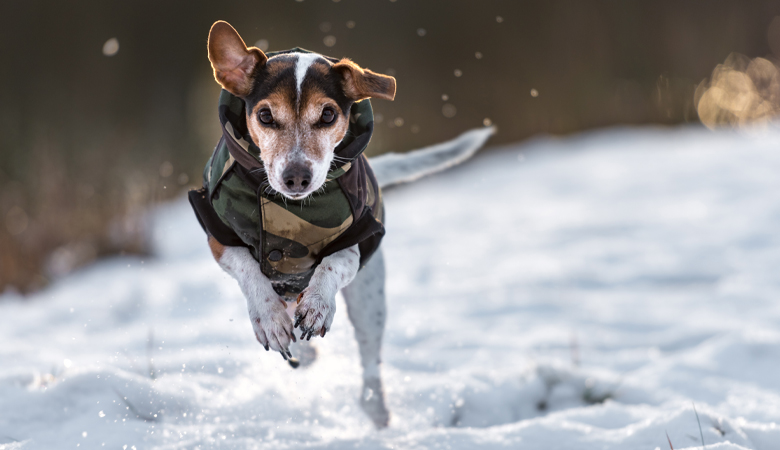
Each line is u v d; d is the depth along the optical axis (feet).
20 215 32.17
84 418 11.68
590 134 50.29
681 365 15.61
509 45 52.70
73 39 52.29
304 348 13.58
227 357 15.25
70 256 29.37
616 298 21.67
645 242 27.27
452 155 14.43
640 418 12.42
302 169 9.68
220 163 10.55
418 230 32.22
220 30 10.05
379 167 13.83
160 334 18.57
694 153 42.04
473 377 15.07
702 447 10.41
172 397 12.76
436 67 52.29
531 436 11.28
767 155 39.06
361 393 13.03
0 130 39.50
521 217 32.86
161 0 52.90
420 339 18.69
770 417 12.91
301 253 10.66
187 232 33.55
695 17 54.95
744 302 20.21
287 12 52.95
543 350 17.58
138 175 36.42
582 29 53.16
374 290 12.80
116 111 49.29
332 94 10.27
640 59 53.01
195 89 50.57
